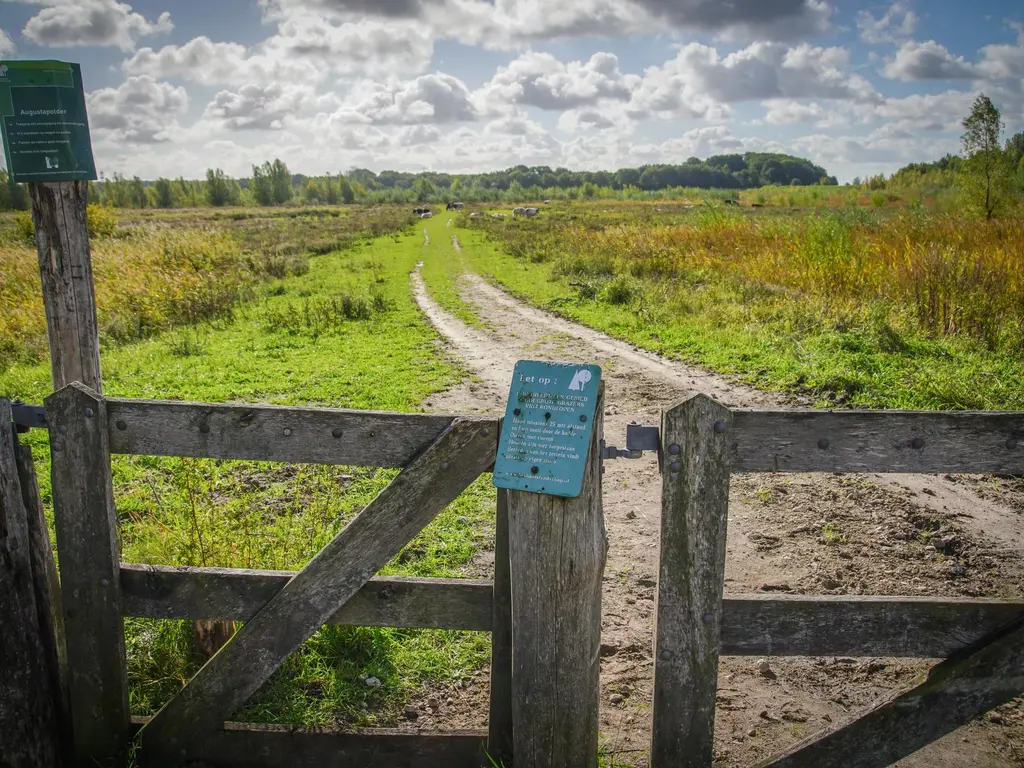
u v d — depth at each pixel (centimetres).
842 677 371
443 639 396
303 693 346
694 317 1313
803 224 2066
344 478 623
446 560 487
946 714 249
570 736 257
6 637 270
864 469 235
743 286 1504
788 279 1556
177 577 282
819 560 489
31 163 328
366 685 356
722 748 321
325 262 2830
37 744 282
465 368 1051
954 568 473
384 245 3619
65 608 283
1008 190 2788
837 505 573
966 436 231
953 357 925
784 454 235
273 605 275
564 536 238
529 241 3198
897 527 533
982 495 585
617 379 962
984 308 1059
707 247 2245
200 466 646
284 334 1350
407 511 262
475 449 254
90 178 339
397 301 1758
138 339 1424
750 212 4906
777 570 478
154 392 928
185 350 1200
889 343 983
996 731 326
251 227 5331
